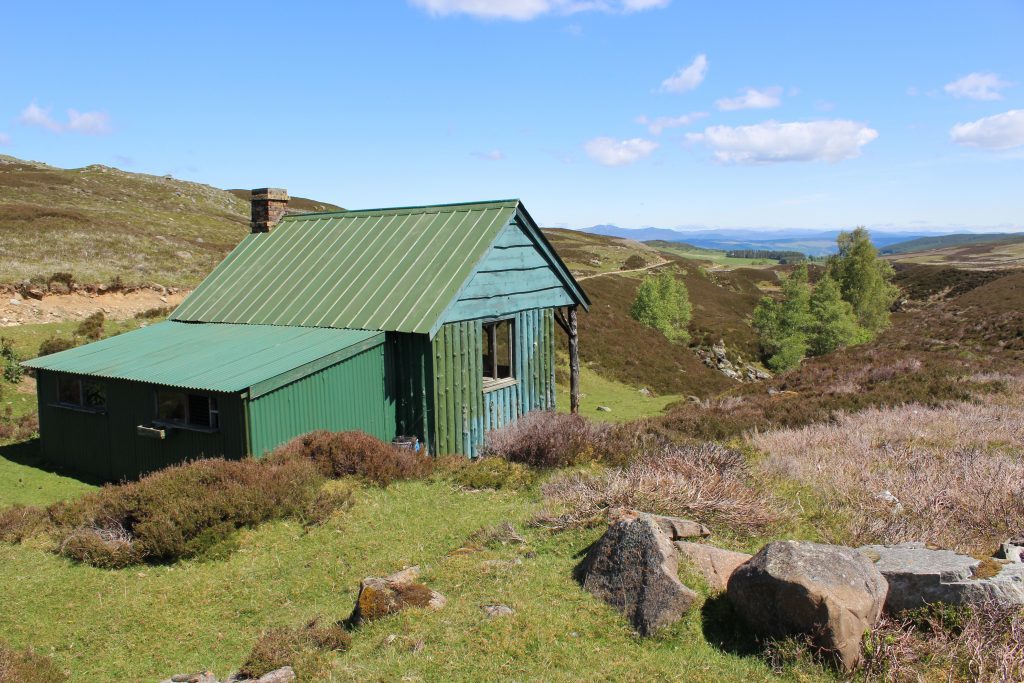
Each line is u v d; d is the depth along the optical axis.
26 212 47.66
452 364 16.09
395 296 16.41
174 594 8.72
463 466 13.71
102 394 15.56
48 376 16.25
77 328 26.41
